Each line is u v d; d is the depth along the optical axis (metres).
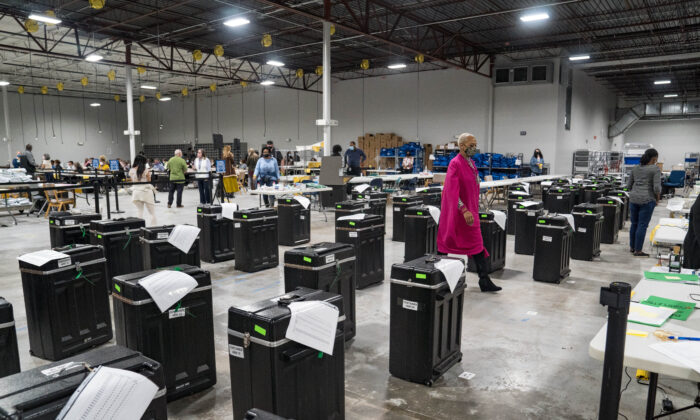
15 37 15.05
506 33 14.31
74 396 1.54
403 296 3.01
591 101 21.22
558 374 3.18
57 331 3.33
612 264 6.36
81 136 27.66
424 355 2.98
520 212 6.93
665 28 13.29
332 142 21.92
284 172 17.16
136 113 30.30
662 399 2.82
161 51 18.17
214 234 6.38
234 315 2.28
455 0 10.95
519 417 2.65
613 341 1.56
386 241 8.02
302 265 3.56
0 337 2.53
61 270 3.33
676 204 6.50
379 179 11.71
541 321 4.17
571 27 13.53
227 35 15.04
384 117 20.17
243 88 24.98
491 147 17.61
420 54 13.39
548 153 16.53
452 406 2.77
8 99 24.66
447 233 4.45
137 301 2.60
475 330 3.96
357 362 3.37
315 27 13.58
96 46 16.88
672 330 1.92
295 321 2.20
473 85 17.83
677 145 26.66
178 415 2.68
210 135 27.11
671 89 25.03
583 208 6.53
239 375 2.31
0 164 24.50
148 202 8.20
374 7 11.65
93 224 4.91
